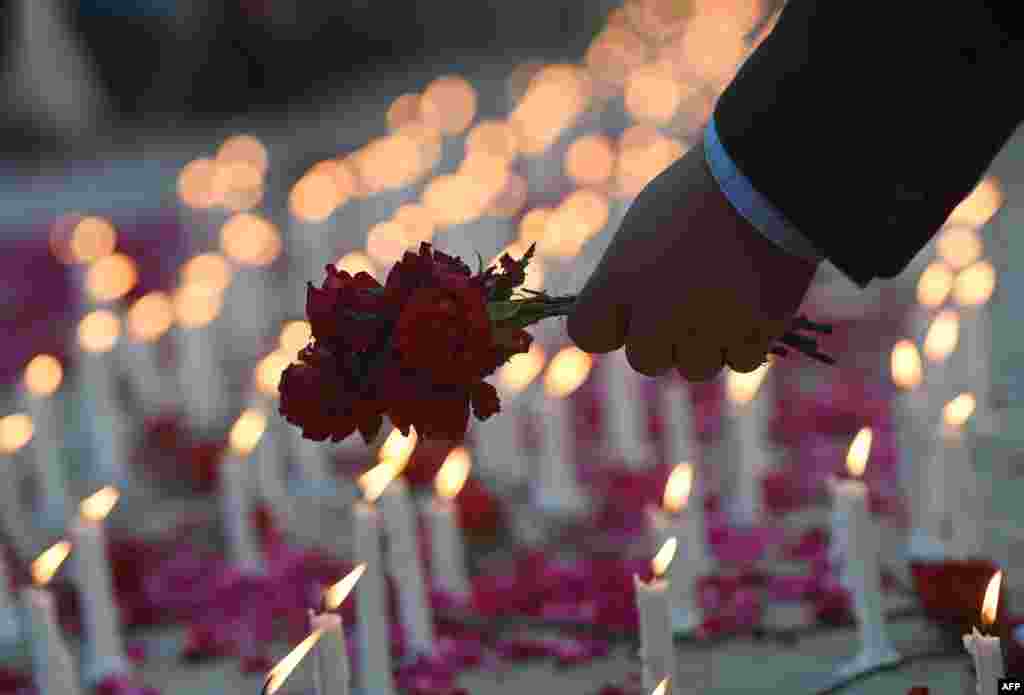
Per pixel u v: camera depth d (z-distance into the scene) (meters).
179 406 8.35
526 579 5.12
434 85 20.38
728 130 3.09
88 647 5.00
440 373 2.84
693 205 3.11
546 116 14.47
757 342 3.13
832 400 6.83
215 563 5.77
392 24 23.88
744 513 5.64
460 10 24.89
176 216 14.31
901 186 3.03
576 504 5.99
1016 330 7.61
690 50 18.03
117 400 8.70
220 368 9.09
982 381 6.38
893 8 2.96
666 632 3.59
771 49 3.10
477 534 5.66
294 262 11.20
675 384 7.09
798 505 5.79
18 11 19.58
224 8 21.34
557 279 8.80
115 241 13.21
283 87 21.80
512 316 3.05
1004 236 9.32
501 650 4.72
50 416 6.69
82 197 16.03
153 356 8.50
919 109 2.98
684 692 4.30
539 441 6.21
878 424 6.53
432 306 2.83
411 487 6.12
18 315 10.73
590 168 12.81
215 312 8.95
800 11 3.08
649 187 3.21
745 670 4.41
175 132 20.50
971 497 4.75
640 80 15.16
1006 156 11.70
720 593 4.91
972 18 2.93
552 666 4.62
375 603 4.23
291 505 6.43
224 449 6.79
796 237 3.09
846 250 3.06
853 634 4.59
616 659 4.62
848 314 8.29
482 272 3.12
